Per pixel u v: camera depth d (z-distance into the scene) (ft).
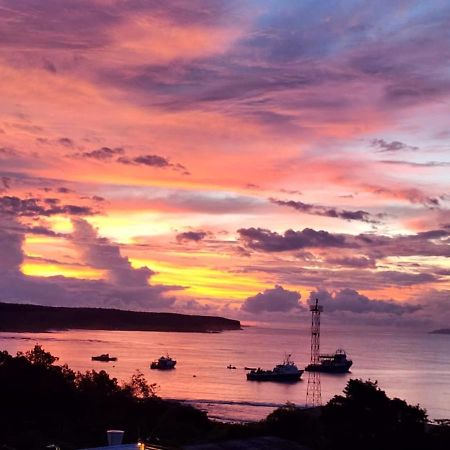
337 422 176.86
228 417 437.17
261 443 109.19
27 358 255.09
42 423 200.13
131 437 186.29
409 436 168.14
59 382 236.02
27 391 222.89
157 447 74.13
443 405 608.19
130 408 228.84
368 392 178.29
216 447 103.30
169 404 236.43
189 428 208.03
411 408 177.37
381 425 172.04
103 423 206.90
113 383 259.19
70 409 223.51
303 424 183.01
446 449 166.40
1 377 228.63
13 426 192.85
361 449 165.07
